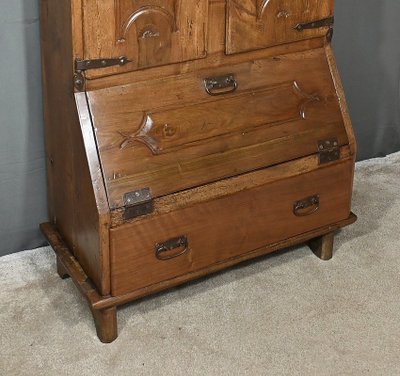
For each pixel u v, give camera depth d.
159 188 2.31
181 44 2.30
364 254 2.83
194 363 2.33
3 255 2.78
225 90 2.42
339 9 3.12
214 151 2.41
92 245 2.33
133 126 2.28
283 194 2.57
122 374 2.29
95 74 2.21
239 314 2.53
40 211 2.78
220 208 2.45
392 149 3.51
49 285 2.65
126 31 2.20
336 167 2.66
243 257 2.56
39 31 2.51
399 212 3.09
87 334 2.45
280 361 2.35
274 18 2.45
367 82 3.32
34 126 2.65
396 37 3.29
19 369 2.30
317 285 2.67
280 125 2.52
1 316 2.50
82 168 2.28
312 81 2.59
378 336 2.45
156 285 2.41
